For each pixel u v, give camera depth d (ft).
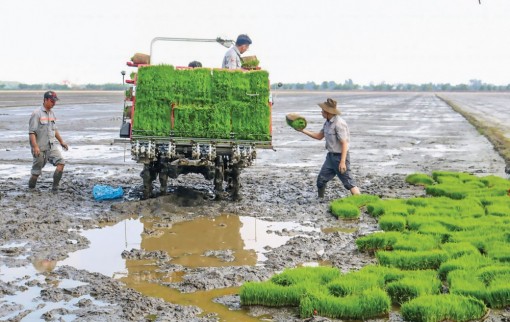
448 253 24.03
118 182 43.11
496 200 34.99
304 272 21.44
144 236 28.48
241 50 38.17
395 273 21.63
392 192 40.78
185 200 35.65
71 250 25.76
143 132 35.19
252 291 19.65
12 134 81.30
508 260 23.21
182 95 35.32
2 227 28.94
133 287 21.30
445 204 33.91
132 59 37.06
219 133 35.63
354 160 59.72
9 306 18.90
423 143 78.33
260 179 46.16
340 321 18.53
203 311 19.19
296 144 75.97
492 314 19.06
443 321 18.30
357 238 28.58
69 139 76.79
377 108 202.90
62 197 36.99
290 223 31.81
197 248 26.66
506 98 416.46
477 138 85.66
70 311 18.58
